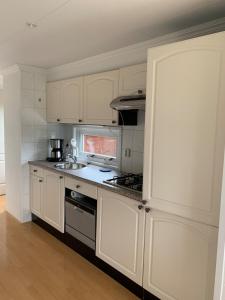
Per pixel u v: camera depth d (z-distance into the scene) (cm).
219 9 173
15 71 353
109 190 229
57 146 370
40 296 218
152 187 191
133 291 224
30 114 359
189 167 168
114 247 231
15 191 380
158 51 178
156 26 204
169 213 183
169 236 185
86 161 361
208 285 165
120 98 238
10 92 372
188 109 165
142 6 168
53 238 324
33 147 367
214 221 158
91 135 354
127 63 264
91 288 229
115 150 318
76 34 223
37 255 283
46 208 332
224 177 133
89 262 271
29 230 346
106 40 239
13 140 374
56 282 237
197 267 170
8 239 318
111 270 246
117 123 257
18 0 160
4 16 186
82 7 170
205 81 156
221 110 150
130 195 208
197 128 162
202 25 199
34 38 235
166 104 177
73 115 316
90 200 271
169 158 178
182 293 180
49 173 320
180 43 166
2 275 245
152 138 188
